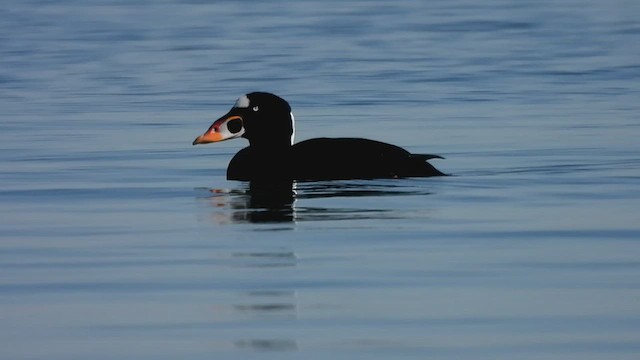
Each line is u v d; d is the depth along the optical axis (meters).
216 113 23.53
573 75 28.48
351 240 12.66
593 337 9.55
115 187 16.09
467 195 14.90
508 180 15.97
